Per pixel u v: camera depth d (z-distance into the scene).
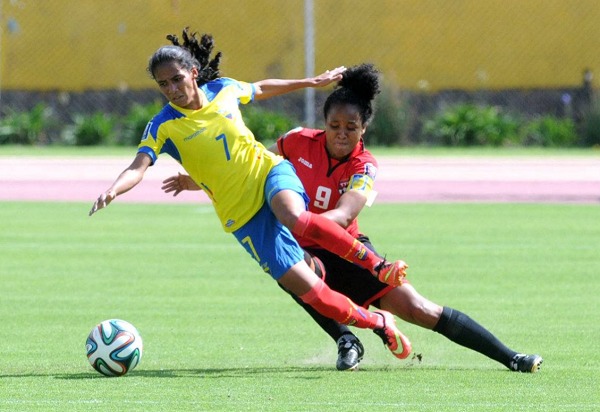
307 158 22.34
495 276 35.12
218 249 41.41
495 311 29.31
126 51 96.12
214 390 19.81
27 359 23.34
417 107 95.12
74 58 96.44
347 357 22.03
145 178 67.25
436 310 21.84
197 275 35.69
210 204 56.94
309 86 22.81
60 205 55.69
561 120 93.44
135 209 54.56
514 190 60.19
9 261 38.56
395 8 94.38
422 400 18.98
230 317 28.80
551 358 23.39
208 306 30.39
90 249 41.34
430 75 94.94
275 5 94.12
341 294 21.66
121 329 21.36
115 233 45.78
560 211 53.16
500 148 90.75
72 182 64.06
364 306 22.31
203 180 21.61
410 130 93.12
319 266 21.84
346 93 21.77
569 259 38.62
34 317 28.62
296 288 21.00
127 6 95.75
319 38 94.25
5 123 94.25
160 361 23.34
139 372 21.83
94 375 21.39
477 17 94.38
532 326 27.23
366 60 94.44
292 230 20.42
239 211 21.22
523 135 92.69
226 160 21.22
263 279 35.03
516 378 21.12
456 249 40.91
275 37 94.38
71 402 18.70
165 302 30.92
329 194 22.19
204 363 23.08
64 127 95.25
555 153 84.81
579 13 93.62
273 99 92.94
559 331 26.61
